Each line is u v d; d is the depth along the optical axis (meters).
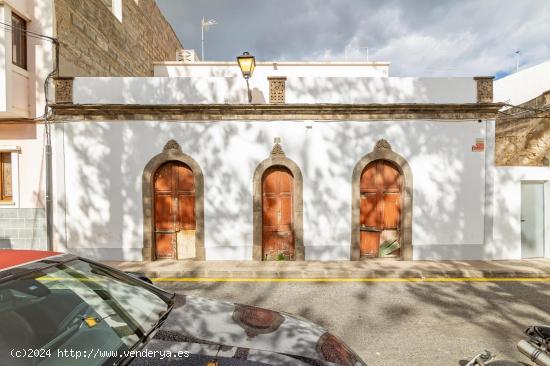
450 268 7.05
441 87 8.02
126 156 7.96
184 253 8.14
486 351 2.88
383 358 3.47
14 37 7.59
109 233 7.95
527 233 8.14
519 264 7.43
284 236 8.16
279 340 2.18
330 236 7.99
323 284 6.21
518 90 13.21
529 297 5.43
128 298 2.57
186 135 7.98
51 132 7.93
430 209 7.98
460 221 7.97
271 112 7.94
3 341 1.91
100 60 10.05
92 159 7.96
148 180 7.94
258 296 5.52
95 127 7.94
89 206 7.96
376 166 8.17
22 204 7.97
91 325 2.23
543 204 8.17
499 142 11.54
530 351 2.78
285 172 8.18
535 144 9.66
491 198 7.96
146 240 7.91
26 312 2.08
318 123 8.00
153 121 7.96
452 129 7.99
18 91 7.55
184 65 11.51
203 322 2.32
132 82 8.01
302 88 8.04
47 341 2.04
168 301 2.66
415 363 3.37
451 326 4.28
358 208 7.98
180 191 8.14
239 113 7.95
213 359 1.88
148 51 13.59
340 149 8.00
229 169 8.00
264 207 8.15
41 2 7.90
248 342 2.10
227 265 7.42
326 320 4.48
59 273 2.39
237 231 7.98
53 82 7.96
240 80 8.15
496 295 5.54
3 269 2.14
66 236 7.94
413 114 7.94
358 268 7.11
